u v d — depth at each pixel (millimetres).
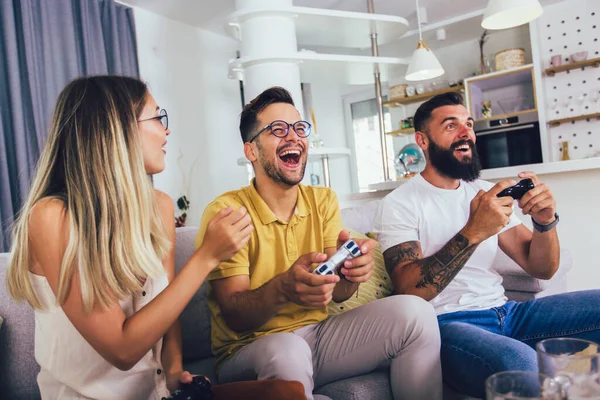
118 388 1034
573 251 2898
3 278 1312
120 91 1023
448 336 1363
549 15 4934
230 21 3576
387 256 1604
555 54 4918
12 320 1282
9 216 2967
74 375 1008
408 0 4684
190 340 1503
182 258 1506
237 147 5418
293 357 1138
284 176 1396
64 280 899
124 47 4125
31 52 3186
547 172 2887
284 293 1167
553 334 1460
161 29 4637
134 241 961
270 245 1394
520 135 4891
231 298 1260
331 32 4152
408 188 1690
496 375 546
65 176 959
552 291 2096
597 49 4746
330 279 1117
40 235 929
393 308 1279
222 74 5301
